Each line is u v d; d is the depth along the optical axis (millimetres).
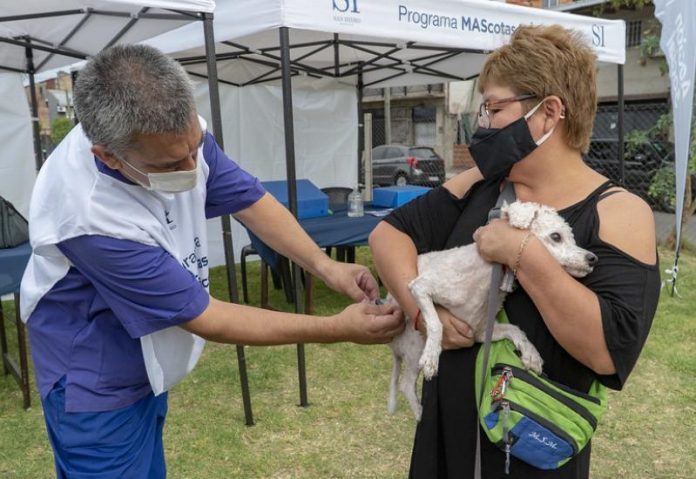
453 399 1465
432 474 1539
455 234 1555
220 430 3189
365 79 7602
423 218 1650
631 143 9703
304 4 3182
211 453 2967
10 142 5629
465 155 18703
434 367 1348
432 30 3859
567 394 1282
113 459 1574
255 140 6797
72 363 1527
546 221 1251
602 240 1260
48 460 2928
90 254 1362
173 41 4418
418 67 6578
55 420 1555
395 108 21172
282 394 3623
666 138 10234
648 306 1233
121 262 1360
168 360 1586
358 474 2785
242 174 1816
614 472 2777
